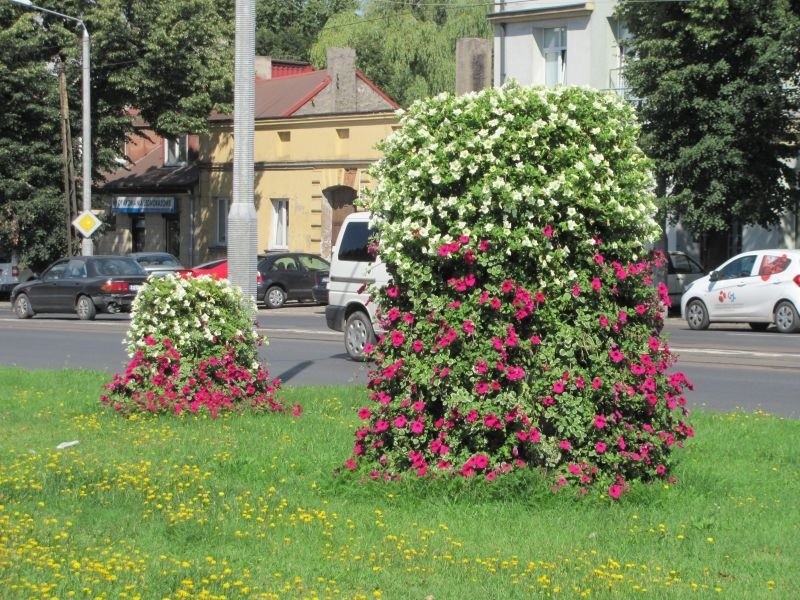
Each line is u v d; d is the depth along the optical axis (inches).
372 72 2272.4
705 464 379.2
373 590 249.6
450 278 327.6
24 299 1379.2
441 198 325.4
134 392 514.9
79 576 259.6
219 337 518.3
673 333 1031.6
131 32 1871.3
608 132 329.1
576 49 1508.4
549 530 297.3
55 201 1857.8
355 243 781.3
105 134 1918.1
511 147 321.1
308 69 2405.3
